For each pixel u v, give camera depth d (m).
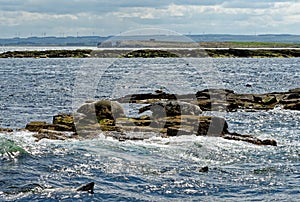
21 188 28.27
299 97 69.19
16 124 53.50
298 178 31.22
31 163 33.47
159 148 37.91
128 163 33.94
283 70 171.12
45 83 117.25
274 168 33.38
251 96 68.75
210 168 33.19
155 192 28.34
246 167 33.59
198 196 27.77
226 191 28.61
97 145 38.44
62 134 41.69
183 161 34.81
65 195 27.20
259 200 27.16
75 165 33.28
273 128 50.12
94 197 27.12
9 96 85.19
